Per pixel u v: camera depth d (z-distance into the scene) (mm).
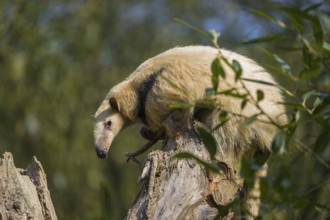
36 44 23750
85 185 25500
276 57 6992
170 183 8578
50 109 25125
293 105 6938
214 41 7023
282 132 6883
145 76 12125
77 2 25625
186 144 9406
